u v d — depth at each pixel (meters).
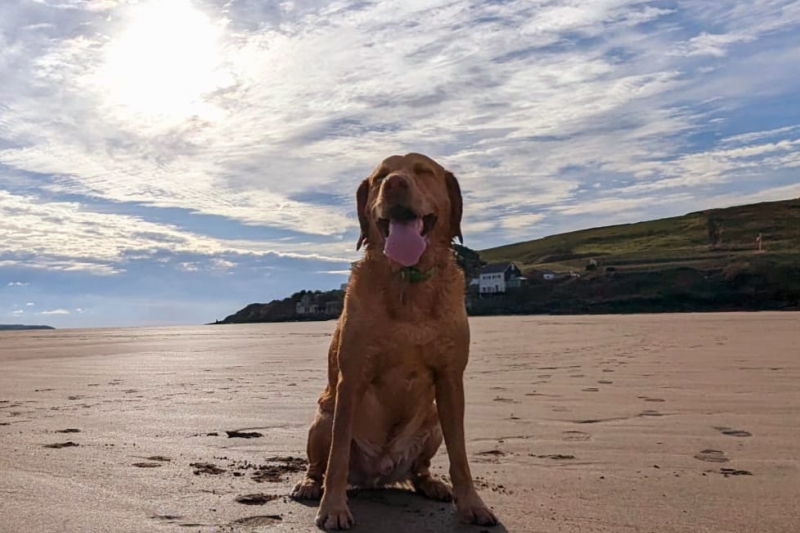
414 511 1.62
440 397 1.63
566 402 3.01
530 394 3.27
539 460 2.02
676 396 3.08
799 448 2.10
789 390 3.15
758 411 2.68
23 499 1.65
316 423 1.75
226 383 3.93
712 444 2.18
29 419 2.77
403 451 1.74
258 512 1.57
